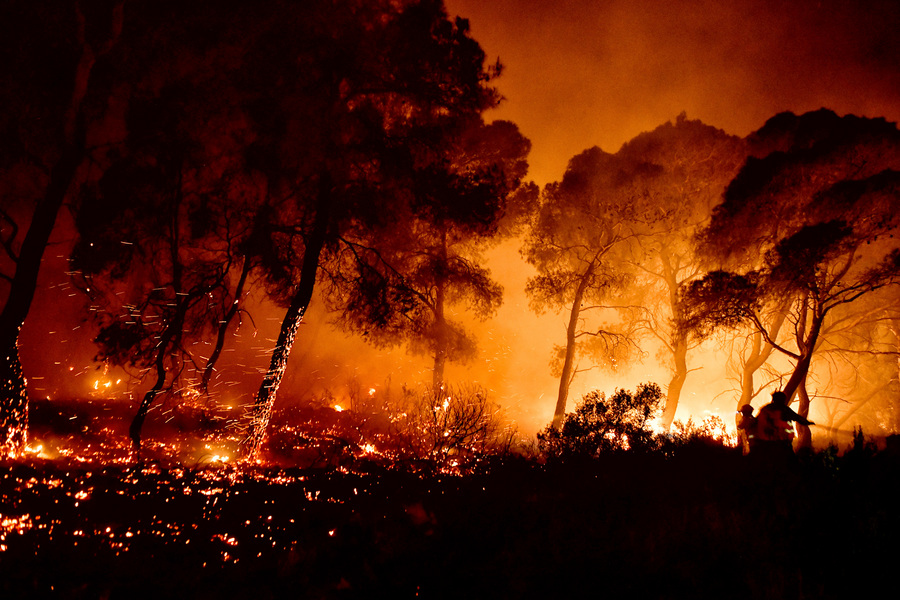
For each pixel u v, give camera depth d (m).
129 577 4.87
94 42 11.32
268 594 4.71
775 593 4.26
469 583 4.88
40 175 12.43
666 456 9.20
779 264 20.30
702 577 4.68
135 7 12.16
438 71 14.11
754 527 5.32
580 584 4.68
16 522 5.89
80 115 11.12
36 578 4.57
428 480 9.85
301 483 9.43
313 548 5.64
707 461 8.59
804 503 5.61
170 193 12.62
